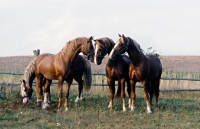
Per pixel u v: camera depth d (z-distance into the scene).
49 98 11.69
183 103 12.49
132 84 10.20
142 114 9.81
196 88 14.63
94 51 9.90
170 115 9.74
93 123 8.54
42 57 10.96
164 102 12.65
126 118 9.22
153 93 11.12
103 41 10.21
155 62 10.63
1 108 10.59
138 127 8.14
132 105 10.37
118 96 12.45
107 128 7.93
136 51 9.72
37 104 11.10
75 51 9.98
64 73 10.02
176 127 8.10
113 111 10.37
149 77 10.27
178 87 15.01
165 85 15.01
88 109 10.78
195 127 8.12
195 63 36.50
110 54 9.66
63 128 7.99
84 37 10.04
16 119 9.12
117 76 10.30
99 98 13.07
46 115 9.66
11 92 12.86
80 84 12.11
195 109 10.96
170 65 34.75
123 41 9.52
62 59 10.07
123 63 10.34
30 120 8.92
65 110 10.35
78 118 9.11
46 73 10.55
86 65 12.11
